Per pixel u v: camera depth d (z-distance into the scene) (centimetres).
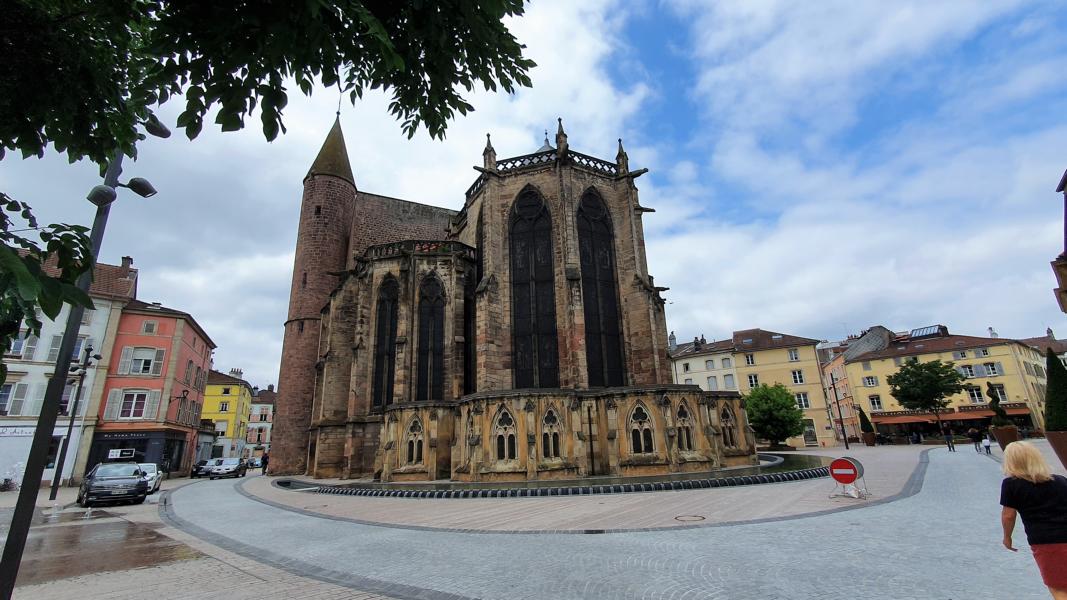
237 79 479
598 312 3141
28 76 506
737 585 754
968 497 1516
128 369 4772
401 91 644
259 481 3728
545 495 1995
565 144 3181
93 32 546
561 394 2428
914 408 5962
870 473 2373
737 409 2909
